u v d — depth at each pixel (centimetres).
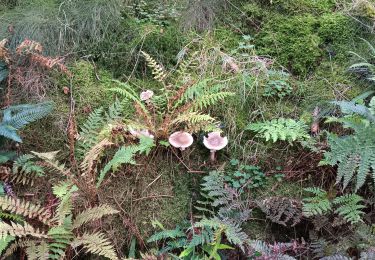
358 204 112
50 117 121
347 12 145
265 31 146
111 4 143
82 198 110
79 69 131
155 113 126
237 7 153
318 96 128
